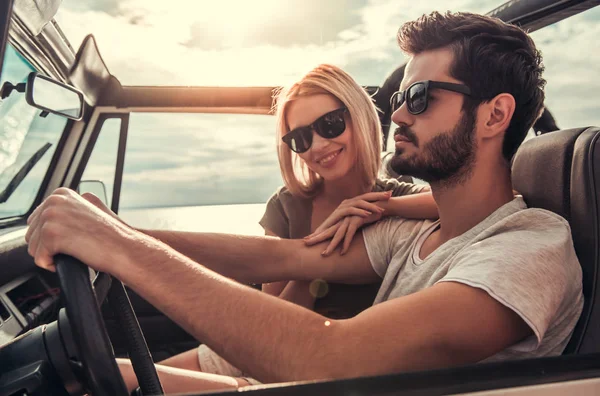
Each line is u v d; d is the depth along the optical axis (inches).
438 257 43.4
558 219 40.9
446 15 43.6
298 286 61.2
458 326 30.0
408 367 29.0
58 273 29.7
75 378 29.5
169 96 109.3
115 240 31.5
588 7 60.7
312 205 74.7
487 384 25.1
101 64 99.0
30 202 94.5
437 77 42.5
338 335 29.5
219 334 29.4
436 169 43.4
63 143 101.1
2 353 30.0
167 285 30.5
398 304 31.3
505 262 33.6
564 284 35.8
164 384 45.5
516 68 41.6
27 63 74.4
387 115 98.3
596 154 42.6
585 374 26.4
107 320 78.4
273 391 23.4
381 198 58.7
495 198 43.5
